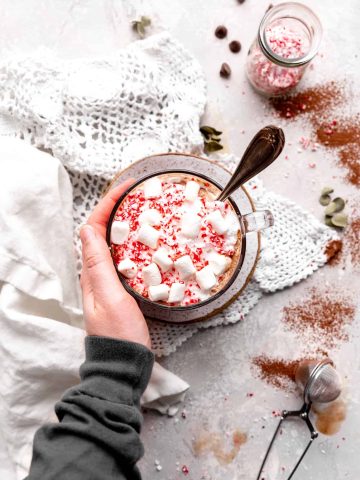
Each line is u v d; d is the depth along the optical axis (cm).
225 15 63
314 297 63
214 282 54
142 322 52
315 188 63
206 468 62
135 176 59
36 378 56
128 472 49
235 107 63
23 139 60
